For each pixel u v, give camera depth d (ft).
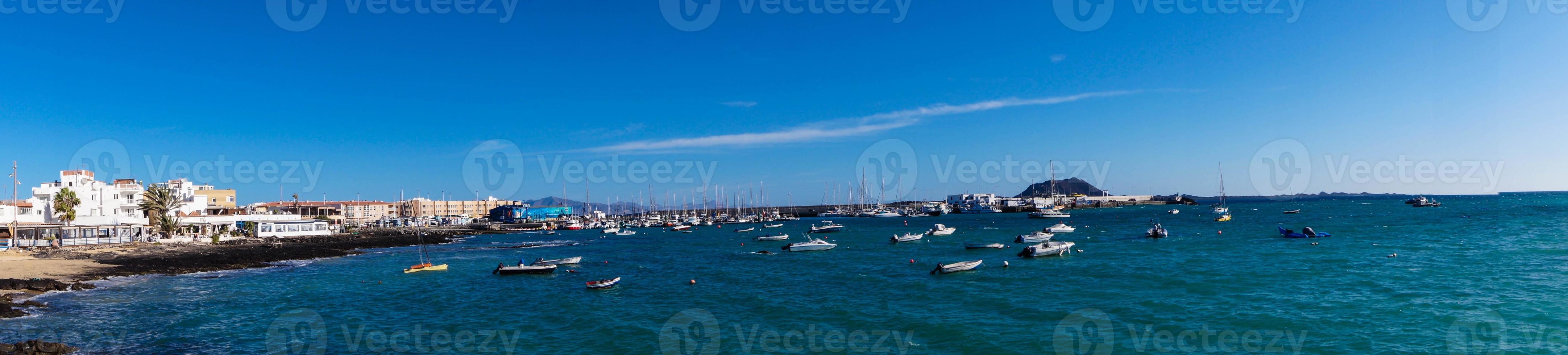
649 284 203.31
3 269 222.89
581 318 149.89
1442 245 270.67
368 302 172.96
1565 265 200.34
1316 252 253.85
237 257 288.51
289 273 238.48
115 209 376.27
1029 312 147.23
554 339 131.03
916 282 195.52
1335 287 168.55
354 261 294.46
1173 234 388.37
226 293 186.80
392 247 399.03
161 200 380.37
